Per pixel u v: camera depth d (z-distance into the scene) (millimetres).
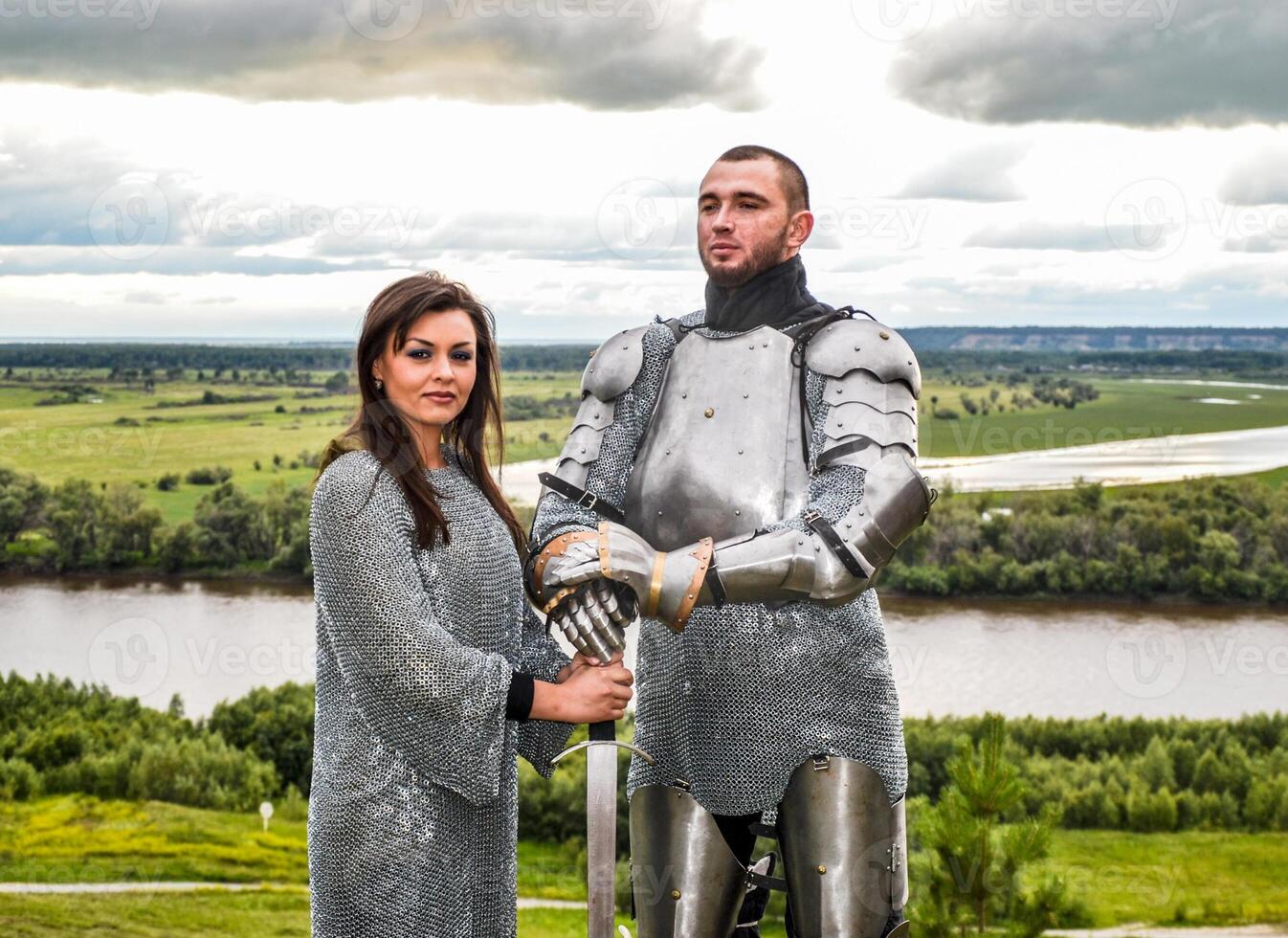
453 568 1900
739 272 2283
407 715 1793
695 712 2303
